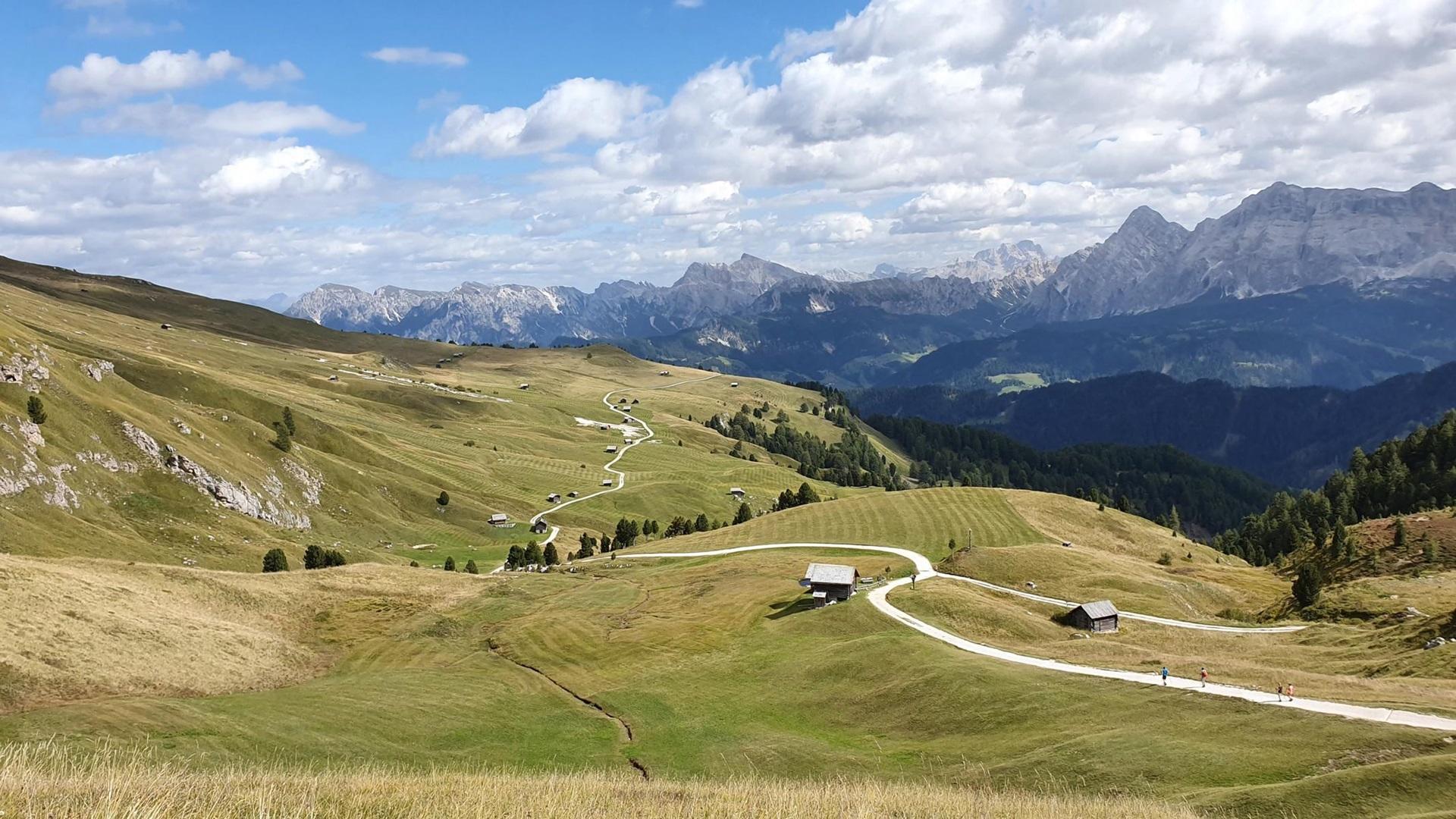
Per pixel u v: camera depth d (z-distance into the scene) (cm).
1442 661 6494
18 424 13012
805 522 17662
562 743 6575
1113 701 5938
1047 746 5344
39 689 5572
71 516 12550
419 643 9231
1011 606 10688
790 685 7938
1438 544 12850
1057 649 8006
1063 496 19812
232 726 5616
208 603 8994
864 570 13125
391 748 5919
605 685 8181
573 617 10412
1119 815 3028
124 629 7019
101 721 5150
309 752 5509
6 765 1984
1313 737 4616
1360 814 3519
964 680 6912
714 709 7462
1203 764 4509
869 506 18562
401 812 1947
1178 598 11925
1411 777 3634
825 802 2634
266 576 10538
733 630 10112
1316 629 9312
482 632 9856
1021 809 2964
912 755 5866
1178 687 6041
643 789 2794
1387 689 5534
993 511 17925
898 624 9669
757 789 2998
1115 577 12312
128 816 1520
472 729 6669
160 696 6156
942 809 2764
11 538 10969
